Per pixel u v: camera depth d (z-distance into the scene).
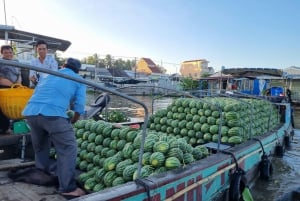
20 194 3.57
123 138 4.55
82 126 5.12
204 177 4.36
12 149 4.85
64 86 3.77
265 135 7.73
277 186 6.95
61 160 3.73
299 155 9.79
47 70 2.57
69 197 3.56
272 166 7.86
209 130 6.38
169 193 3.65
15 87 5.10
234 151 5.49
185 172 3.96
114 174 3.93
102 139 4.73
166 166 4.01
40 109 3.67
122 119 8.38
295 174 7.84
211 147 5.86
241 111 6.66
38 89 3.87
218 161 4.77
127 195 3.14
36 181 3.86
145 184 3.38
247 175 6.17
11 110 4.77
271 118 9.05
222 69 17.45
